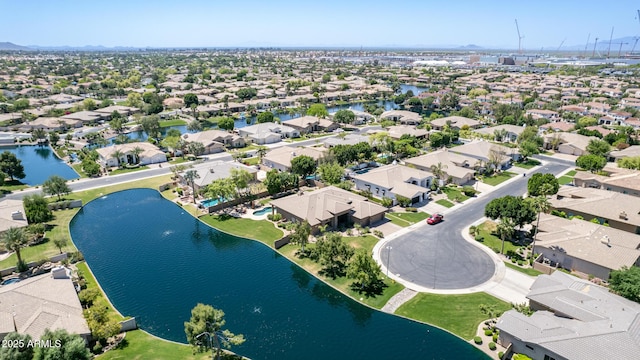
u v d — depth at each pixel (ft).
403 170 326.44
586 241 208.95
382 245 232.53
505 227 219.61
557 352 136.15
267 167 378.94
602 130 479.82
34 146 480.23
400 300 183.42
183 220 274.77
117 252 230.68
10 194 309.63
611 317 147.33
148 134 506.48
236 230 257.14
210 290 194.70
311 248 231.30
